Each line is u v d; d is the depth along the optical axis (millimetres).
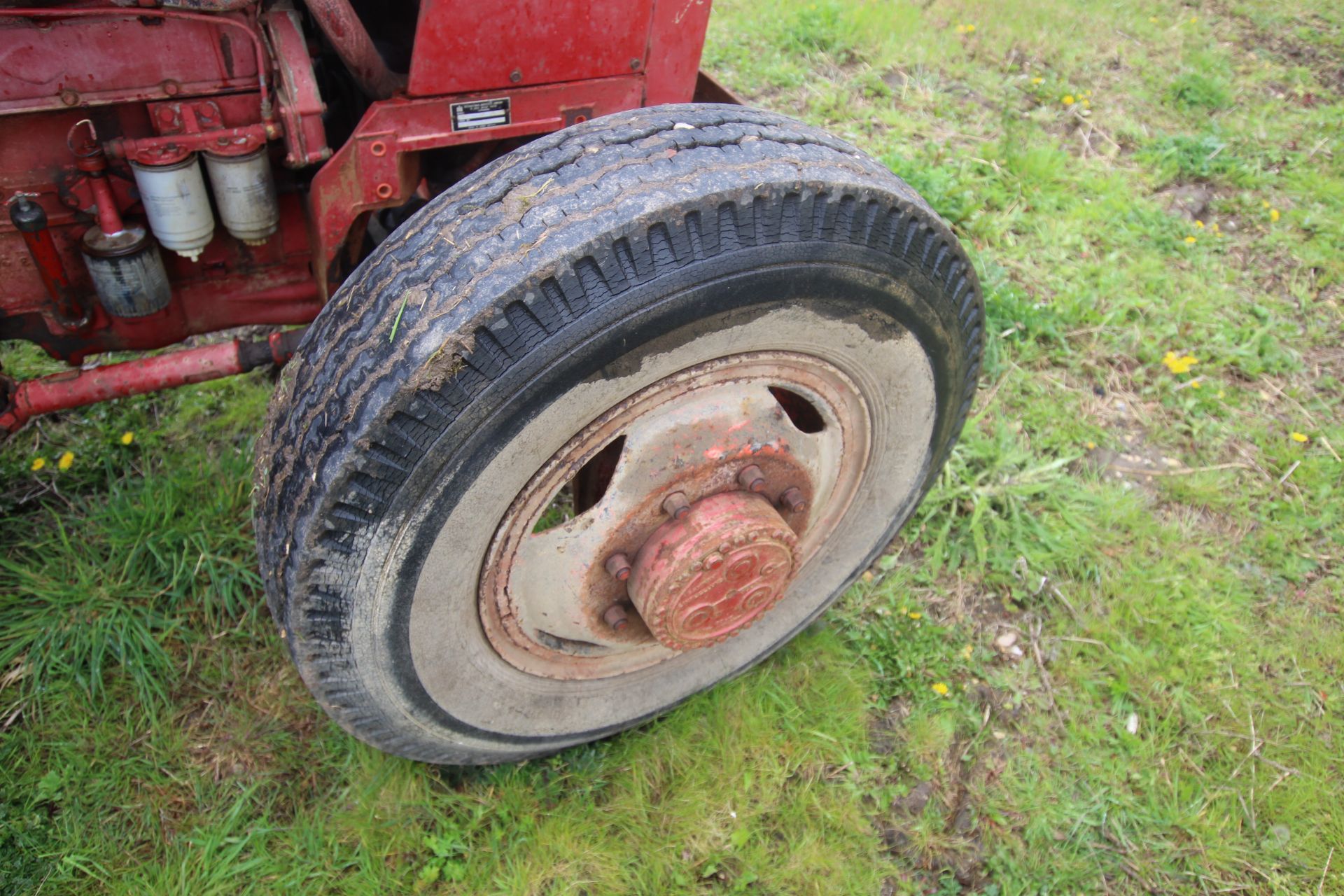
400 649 1815
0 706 2426
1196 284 4102
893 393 2137
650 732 2494
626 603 2082
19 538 2797
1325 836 2434
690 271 1591
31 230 1866
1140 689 2730
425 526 1649
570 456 1760
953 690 2691
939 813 2449
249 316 2424
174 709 2465
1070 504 3203
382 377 1527
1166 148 4941
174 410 3211
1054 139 4957
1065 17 5988
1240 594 2992
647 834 2311
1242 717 2680
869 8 5719
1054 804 2471
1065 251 4219
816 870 2301
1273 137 5156
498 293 1486
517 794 2336
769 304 1722
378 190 2102
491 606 1918
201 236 2027
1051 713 2672
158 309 2115
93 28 1746
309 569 1620
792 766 2471
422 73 1991
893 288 1872
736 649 2510
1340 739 2633
